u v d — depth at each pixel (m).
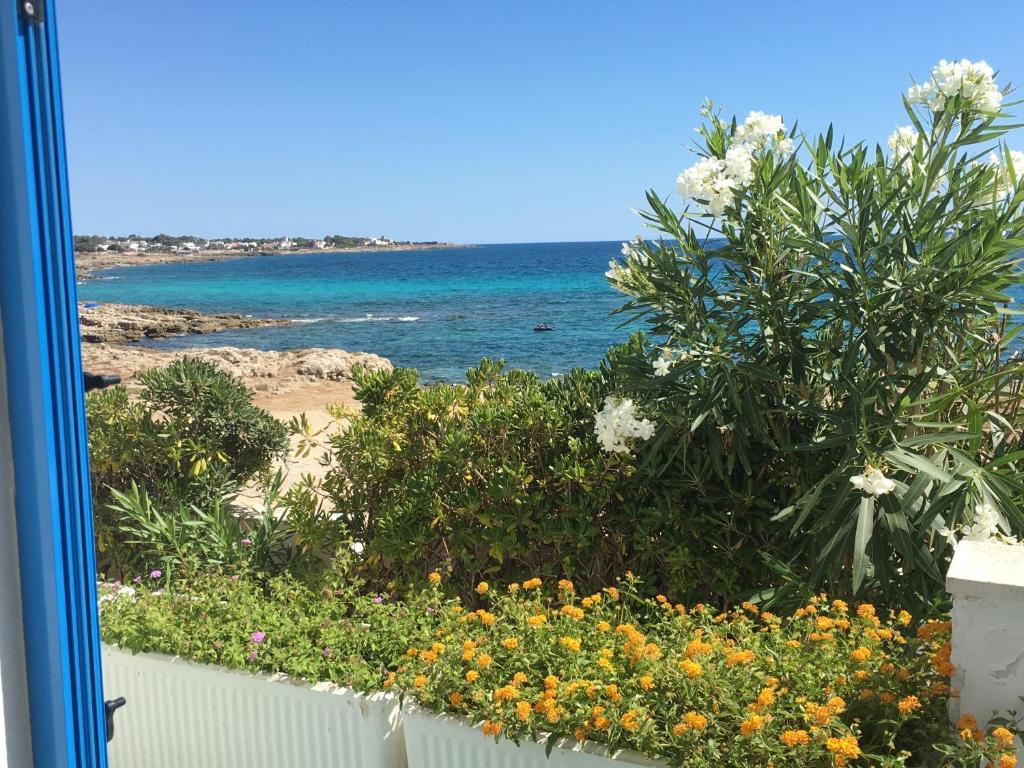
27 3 1.27
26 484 1.33
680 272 3.66
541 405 4.04
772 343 3.63
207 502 4.85
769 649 2.59
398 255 133.75
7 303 1.30
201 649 3.03
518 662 2.63
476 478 4.13
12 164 1.27
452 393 4.37
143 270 103.25
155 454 4.98
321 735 2.81
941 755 2.12
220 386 5.35
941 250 3.23
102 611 3.29
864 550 3.04
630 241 3.83
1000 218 3.27
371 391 4.44
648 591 3.81
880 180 3.54
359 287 64.12
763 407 3.53
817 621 2.71
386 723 2.73
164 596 3.46
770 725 2.20
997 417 3.59
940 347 3.55
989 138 3.36
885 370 3.45
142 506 4.45
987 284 3.22
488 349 28.62
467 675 2.56
